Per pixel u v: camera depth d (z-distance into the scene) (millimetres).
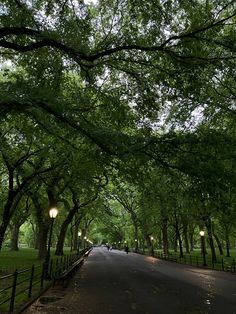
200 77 16438
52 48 15547
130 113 18328
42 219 39562
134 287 19344
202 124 22125
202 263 42250
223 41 14500
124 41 14773
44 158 24828
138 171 17828
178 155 15328
